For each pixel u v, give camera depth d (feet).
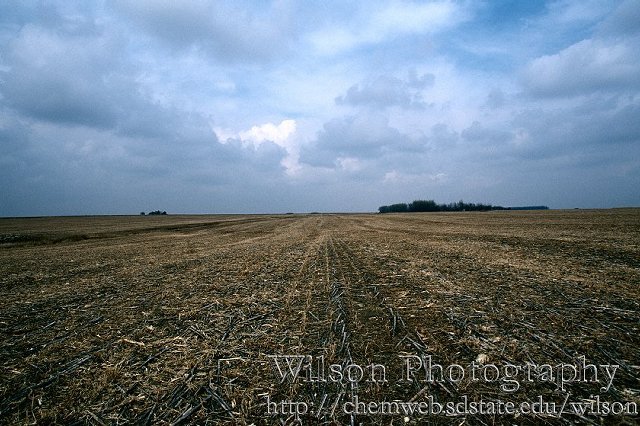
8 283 41.14
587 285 30.50
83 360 18.67
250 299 30.32
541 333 19.90
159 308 28.48
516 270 38.09
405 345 18.93
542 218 155.02
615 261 41.57
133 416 13.44
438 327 21.45
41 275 45.78
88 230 150.30
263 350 19.21
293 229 146.61
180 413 13.51
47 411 13.84
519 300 26.50
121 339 21.66
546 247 55.98
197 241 95.66
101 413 13.69
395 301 27.58
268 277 39.88
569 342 18.56
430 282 33.73
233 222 223.10
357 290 31.86
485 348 18.19
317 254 59.06
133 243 92.94
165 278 41.14
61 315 27.32
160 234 128.57
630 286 29.84
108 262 56.24
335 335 20.85
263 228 159.22
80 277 43.57
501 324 21.56
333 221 213.46
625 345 18.01
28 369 17.78
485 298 27.40
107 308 28.96
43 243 98.27
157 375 16.74
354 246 69.62
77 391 15.39
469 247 60.08
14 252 77.05
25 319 26.48
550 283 31.58
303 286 34.53
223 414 13.37
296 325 23.06
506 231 91.20
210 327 23.45
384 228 129.29
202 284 37.19
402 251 58.03
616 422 12.00
